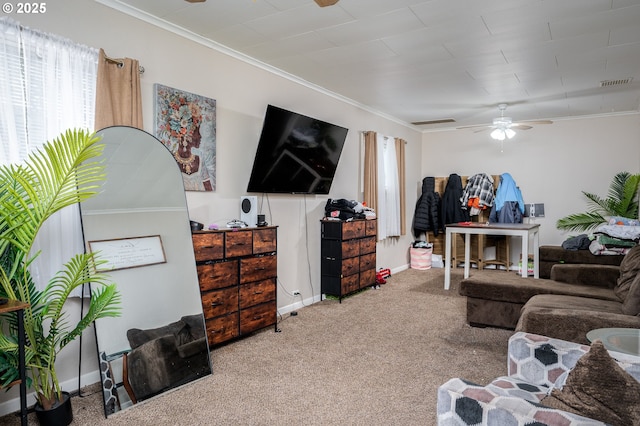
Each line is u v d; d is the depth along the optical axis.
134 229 2.71
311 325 3.94
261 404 2.43
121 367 2.44
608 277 3.75
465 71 4.24
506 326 3.75
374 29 3.22
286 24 3.14
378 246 6.21
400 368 2.96
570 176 6.51
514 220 6.57
